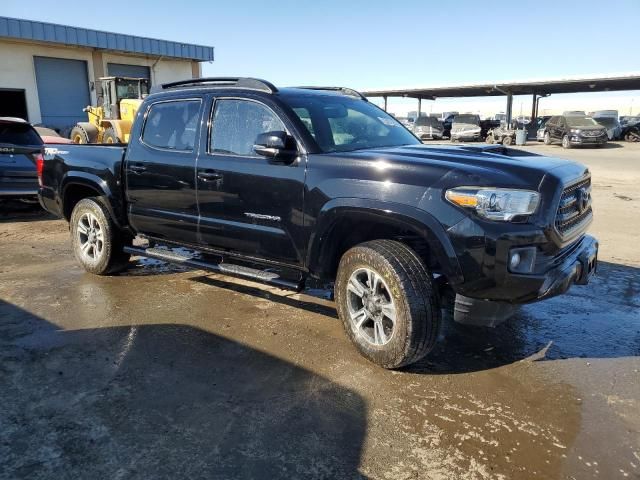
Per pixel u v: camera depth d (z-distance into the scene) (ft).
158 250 17.11
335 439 9.37
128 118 57.26
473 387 11.23
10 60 77.41
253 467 8.62
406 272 11.18
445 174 10.88
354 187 11.74
